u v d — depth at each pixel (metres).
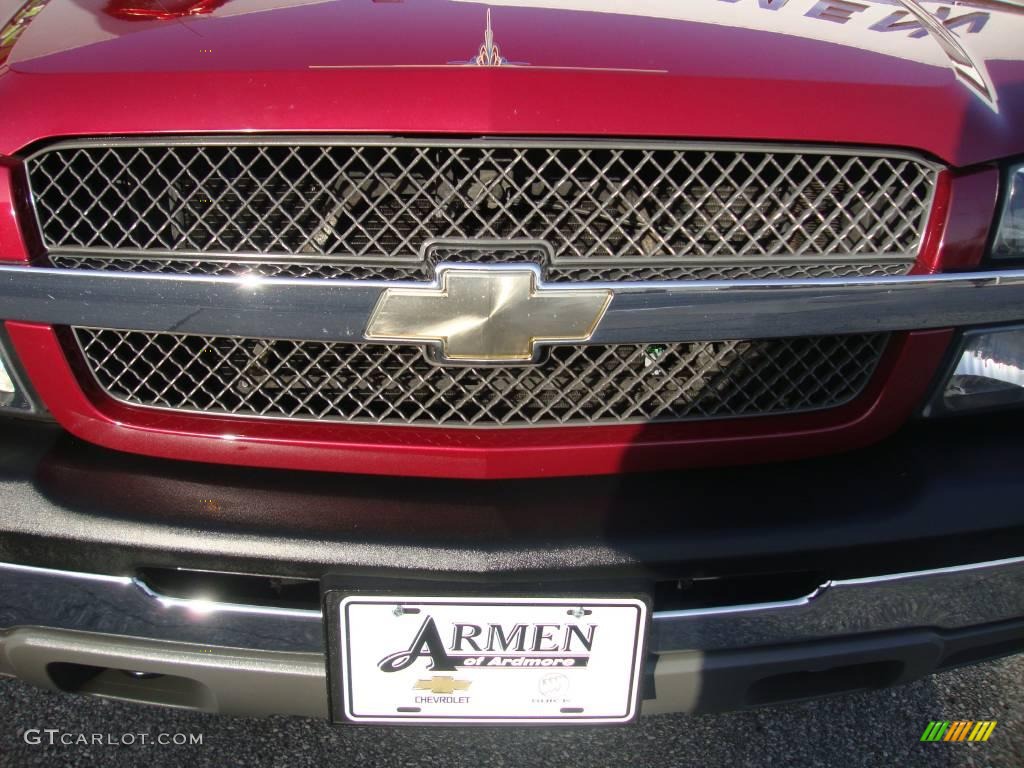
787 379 1.38
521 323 1.24
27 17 1.49
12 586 1.33
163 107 1.21
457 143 1.18
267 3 1.47
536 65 1.21
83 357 1.35
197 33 1.35
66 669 1.44
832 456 1.39
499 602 1.27
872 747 1.71
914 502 1.32
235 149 1.22
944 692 1.84
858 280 1.28
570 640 1.31
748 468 1.37
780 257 1.28
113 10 1.47
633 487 1.33
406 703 1.36
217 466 1.37
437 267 1.21
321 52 1.26
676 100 1.20
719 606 1.33
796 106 1.22
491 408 1.36
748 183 1.25
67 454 1.38
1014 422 1.44
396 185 1.22
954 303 1.31
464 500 1.31
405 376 1.34
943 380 1.37
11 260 1.29
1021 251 1.33
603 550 1.25
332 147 1.21
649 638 1.31
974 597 1.38
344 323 1.25
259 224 1.25
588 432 1.35
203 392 1.37
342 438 1.33
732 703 1.43
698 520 1.29
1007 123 1.30
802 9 1.51
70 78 1.26
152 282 1.26
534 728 1.39
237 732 1.71
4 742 1.66
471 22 1.36
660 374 1.36
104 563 1.29
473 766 1.64
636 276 1.27
